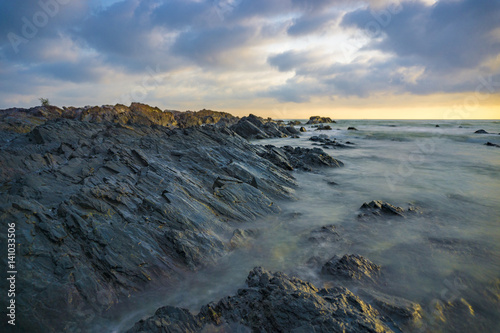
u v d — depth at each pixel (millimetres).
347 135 64562
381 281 8336
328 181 21203
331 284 8219
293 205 15891
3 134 33719
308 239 11414
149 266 8742
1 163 16094
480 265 9125
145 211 11039
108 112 58906
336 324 5668
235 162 18891
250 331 6242
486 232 11750
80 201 10250
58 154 20250
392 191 18344
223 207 13227
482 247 10367
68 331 6598
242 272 9180
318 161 26609
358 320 5824
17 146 24938
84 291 7406
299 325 5867
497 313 6984
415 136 57188
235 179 16000
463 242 10805
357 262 8859
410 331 6258
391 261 9492
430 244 10703
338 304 6410
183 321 6363
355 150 39500
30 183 12609
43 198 11531
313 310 6105
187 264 9242
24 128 37812
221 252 10102
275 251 10508
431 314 6855
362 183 20672
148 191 12594
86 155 19078
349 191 18609
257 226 12734
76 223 9242
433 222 12961
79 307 7094
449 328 6445
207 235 10625
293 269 9219
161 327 6090
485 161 28844
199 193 13594
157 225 10406
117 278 8094
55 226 8820
